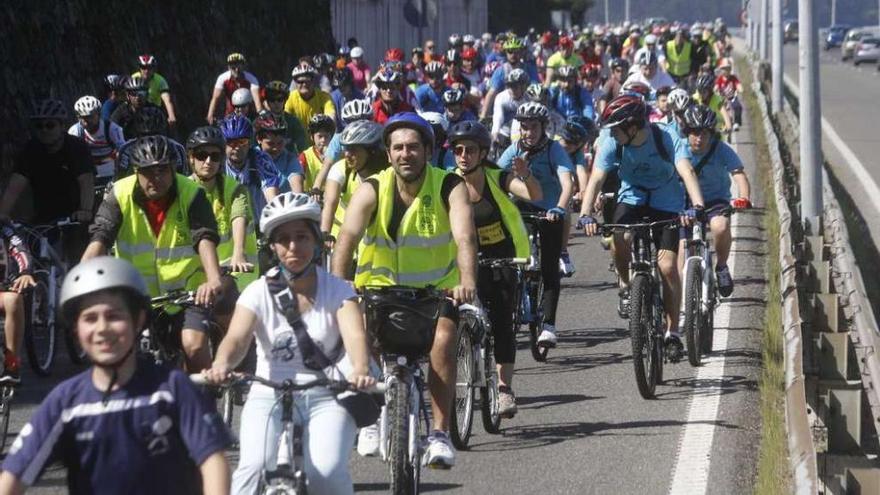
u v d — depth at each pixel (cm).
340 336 1908
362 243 2408
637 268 3225
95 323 1418
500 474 2583
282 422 1788
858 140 11650
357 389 1803
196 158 2667
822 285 3941
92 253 2406
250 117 5041
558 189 3612
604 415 3020
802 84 5797
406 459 2133
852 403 2523
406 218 2373
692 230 3544
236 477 1769
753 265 4944
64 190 3550
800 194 6197
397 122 2353
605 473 2591
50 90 6247
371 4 13650
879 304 5706
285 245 1881
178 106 8019
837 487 2252
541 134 3569
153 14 7694
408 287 2348
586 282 4831
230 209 2683
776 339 3650
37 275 3488
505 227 2928
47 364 3491
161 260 2466
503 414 2858
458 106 4769
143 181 2431
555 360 3616
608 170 3350
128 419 1434
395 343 2316
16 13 5975
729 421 2953
